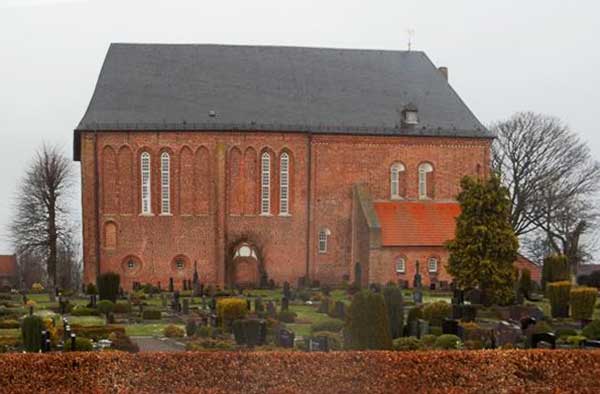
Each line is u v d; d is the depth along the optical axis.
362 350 26.12
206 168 69.81
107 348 31.55
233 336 35.69
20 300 58.12
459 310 41.28
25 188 95.00
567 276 58.59
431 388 22.83
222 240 69.62
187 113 69.88
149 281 69.12
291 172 71.00
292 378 22.92
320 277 71.31
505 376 23.55
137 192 68.94
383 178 71.81
